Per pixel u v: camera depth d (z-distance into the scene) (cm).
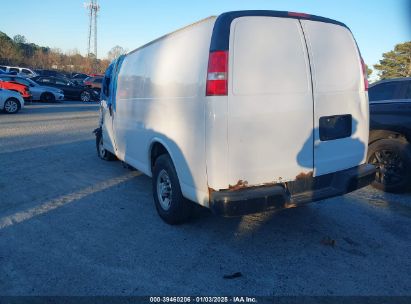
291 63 351
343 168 401
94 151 883
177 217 423
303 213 474
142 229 429
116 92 607
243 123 331
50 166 725
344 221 450
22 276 328
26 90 2169
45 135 1086
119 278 326
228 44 324
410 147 528
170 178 415
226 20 329
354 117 402
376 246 387
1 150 854
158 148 461
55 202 519
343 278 326
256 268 343
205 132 334
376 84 590
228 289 310
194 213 435
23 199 530
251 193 335
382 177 554
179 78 380
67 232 421
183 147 375
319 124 370
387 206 501
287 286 314
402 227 433
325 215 468
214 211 334
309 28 366
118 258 361
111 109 645
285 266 346
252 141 336
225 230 424
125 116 562
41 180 626
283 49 347
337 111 383
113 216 469
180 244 391
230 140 329
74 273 333
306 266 346
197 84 346
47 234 415
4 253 370
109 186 598
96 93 2856
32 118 1491
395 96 559
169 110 401
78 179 636
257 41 336
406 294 303
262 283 319
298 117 355
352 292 305
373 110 562
